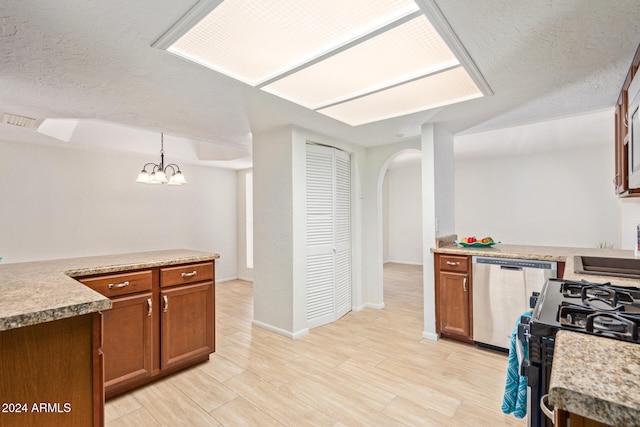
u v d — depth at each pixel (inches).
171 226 198.8
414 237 304.5
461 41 61.3
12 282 58.9
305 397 82.0
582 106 97.9
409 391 84.4
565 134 183.5
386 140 146.7
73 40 60.6
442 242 124.6
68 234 156.6
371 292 161.5
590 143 208.7
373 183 160.2
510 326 105.1
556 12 52.6
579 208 221.9
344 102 94.8
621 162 81.7
